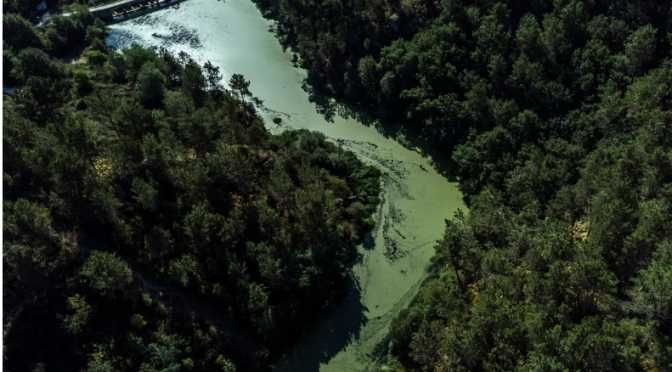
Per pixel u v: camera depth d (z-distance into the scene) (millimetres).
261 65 141875
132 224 85062
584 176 82375
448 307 74188
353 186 105250
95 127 101750
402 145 116625
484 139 99312
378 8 129875
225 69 140250
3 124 86500
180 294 82688
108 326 75938
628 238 67312
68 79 120750
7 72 120562
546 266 70375
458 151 103375
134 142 90062
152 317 78875
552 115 103375
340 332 85000
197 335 78062
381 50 126000
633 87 97812
